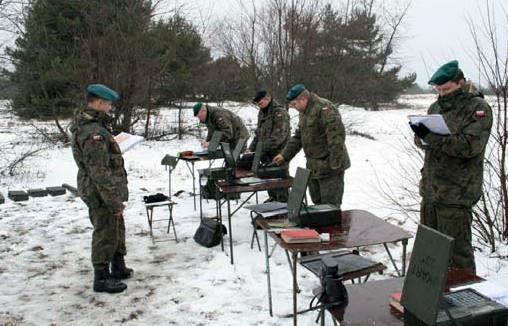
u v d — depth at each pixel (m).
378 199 6.83
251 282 4.20
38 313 3.76
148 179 9.03
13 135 15.01
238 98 17.70
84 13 13.91
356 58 17.25
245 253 4.90
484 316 1.84
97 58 13.41
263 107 5.96
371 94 20.08
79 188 4.01
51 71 13.86
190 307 3.78
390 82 22.14
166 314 3.68
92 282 4.32
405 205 6.27
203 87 17.06
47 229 5.90
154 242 5.34
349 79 16.72
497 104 4.52
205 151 6.89
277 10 14.47
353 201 6.82
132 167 10.28
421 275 1.78
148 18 14.17
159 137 14.93
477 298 1.98
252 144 6.26
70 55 14.57
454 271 2.41
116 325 3.54
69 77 13.80
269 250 4.95
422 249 1.80
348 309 2.16
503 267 4.15
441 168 3.28
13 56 12.51
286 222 3.42
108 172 3.81
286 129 5.82
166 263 4.73
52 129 15.24
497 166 5.07
